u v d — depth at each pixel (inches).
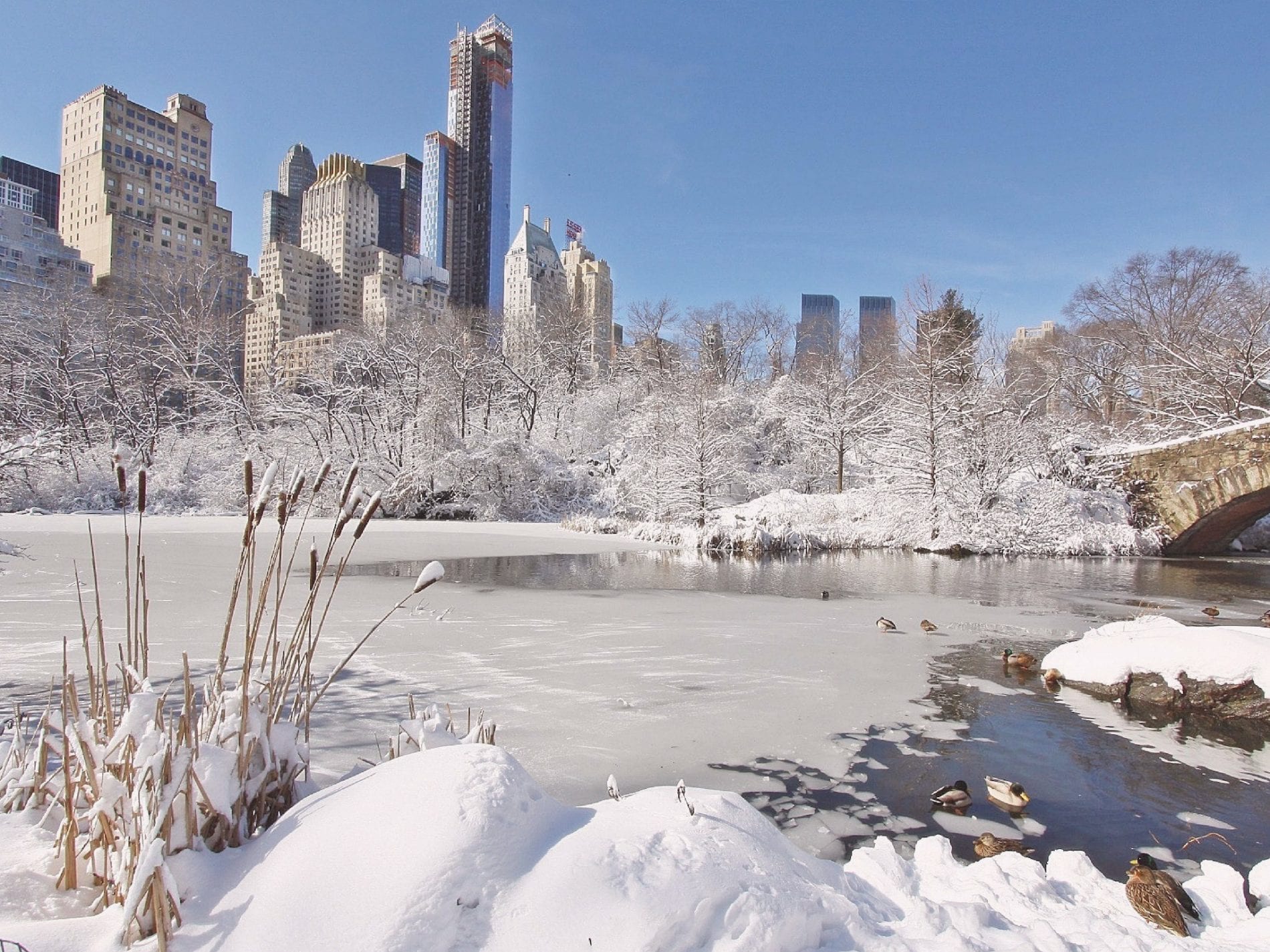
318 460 1330.0
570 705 240.5
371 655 300.0
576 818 96.4
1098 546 917.2
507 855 82.0
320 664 279.4
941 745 220.8
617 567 691.4
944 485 984.9
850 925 92.1
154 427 1357.0
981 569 757.3
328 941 70.7
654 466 1306.6
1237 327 1284.4
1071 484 1029.8
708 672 292.5
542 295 2974.9
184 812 87.1
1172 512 941.2
